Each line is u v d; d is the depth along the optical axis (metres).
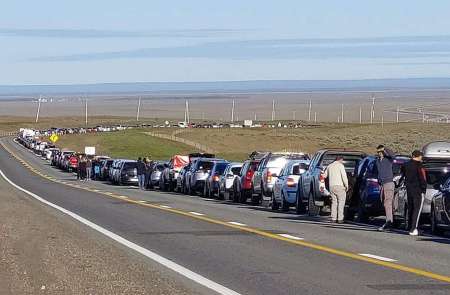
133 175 85.50
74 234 31.98
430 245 27.88
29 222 36.97
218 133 184.00
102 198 59.25
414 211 31.58
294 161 47.56
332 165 37.59
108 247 27.55
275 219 39.41
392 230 33.91
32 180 94.31
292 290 18.67
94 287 18.92
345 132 170.62
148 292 18.33
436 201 31.44
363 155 42.78
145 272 21.61
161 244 28.39
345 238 30.12
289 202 45.59
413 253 25.47
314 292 18.34
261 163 53.59
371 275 20.81
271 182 50.59
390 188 33.62
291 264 23.05
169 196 63.47
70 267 22.34
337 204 37.66
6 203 50.16
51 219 39.03
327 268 22.17
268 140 165.50
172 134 190.00
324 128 197.12
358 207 38.47
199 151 150.50
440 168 34.53
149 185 77.44
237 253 25.67
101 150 162.00
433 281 19.77
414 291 18.33
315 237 30.45
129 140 178.25
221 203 54.50
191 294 18.16
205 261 23.88
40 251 25.91
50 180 95.44
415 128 164.00
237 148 156.12
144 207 48.66
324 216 42.03
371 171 37.84
